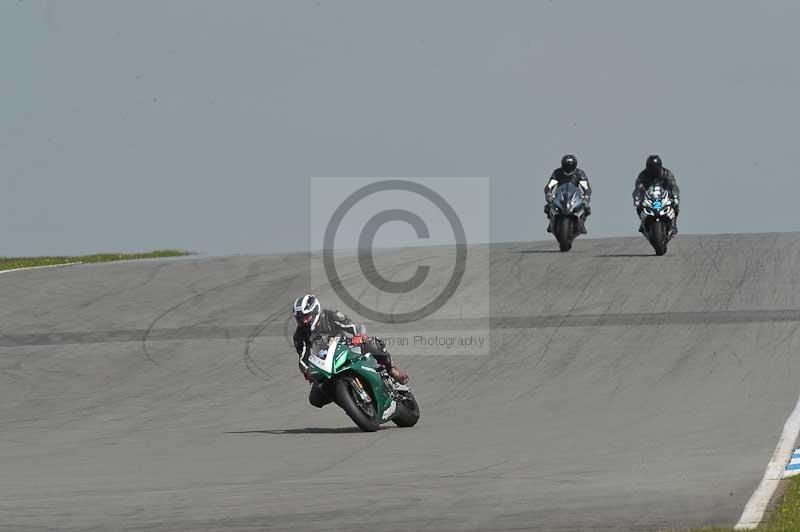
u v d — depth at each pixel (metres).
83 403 57.62
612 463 37.62
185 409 55.75
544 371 60.44
